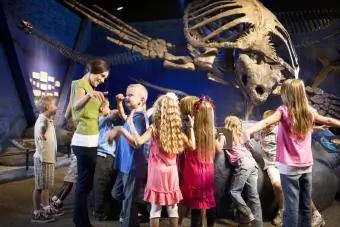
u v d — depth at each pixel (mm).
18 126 9625
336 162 5164
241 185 3582
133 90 3383
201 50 6531
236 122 3682
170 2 12758
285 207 2789
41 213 3977
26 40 9578
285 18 9180
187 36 5777
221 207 4070
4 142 8867
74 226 3801
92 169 3281
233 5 5836
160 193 2924
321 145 5223
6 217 4090
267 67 5309
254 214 3564
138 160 3369
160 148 2969
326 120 2906
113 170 4059
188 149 3150
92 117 3232
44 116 3939
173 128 2922
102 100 3070
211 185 3201
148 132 2967
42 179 3924
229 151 3689
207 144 3109
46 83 10516
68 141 8812
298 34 10578
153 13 12977
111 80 13461
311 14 8867
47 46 10469
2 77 9141
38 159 3936
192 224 3209
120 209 4094
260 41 5324
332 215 4332
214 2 6117
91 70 3281
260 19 5602
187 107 3201
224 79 6293
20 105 9805
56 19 10867
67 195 4723
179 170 3252
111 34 12758
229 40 5742
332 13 8891
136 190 3404
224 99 11508
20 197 5047
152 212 2984
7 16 8867
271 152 3932
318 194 4297
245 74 5316
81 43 12086
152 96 12891
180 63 6438
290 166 2756
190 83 12422
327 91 10195
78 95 3162
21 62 9383
